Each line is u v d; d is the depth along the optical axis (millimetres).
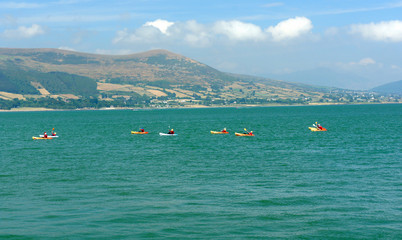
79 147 100312
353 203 45156
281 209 43406
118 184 55312
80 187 53625
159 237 36250
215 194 49469
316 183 54719
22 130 169375
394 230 37344
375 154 80250
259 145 100000
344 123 183375
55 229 37969
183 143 107750
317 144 99625
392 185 53062
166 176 60594
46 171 65625
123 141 115000
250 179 57781
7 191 51438
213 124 199000
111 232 37344
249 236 36438
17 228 38156
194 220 40312
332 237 36094
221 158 78562
